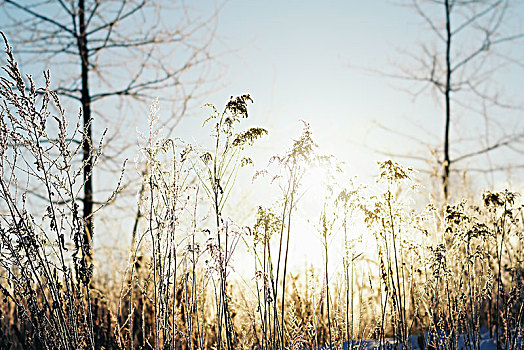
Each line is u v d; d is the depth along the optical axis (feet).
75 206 10.56
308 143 10.57
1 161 10.11
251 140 10.89
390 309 13.25
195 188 11.09
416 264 13.32
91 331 10.68
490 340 15.34
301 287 16.28
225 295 11.17
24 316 10.77
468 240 12.60
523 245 15.60
